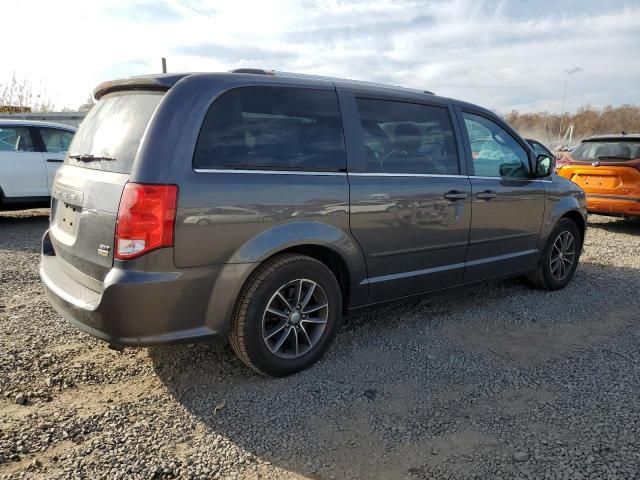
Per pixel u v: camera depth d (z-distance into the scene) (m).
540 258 5.03
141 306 2.68
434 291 4.12
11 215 9.85
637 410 2.93
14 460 2.42
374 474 2.40
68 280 3.11
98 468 2.38
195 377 3.26
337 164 3.37
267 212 3.01
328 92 3.45
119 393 3.05
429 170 3.91
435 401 3.03
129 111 3.05
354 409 2.93
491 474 2.39
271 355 3.17
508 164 4.57
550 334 4.09
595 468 2.41
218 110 2.94
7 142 8.52
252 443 2.61
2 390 3.02
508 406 2.98
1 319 4.09
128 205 2.64
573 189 5.28
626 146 8.45
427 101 4.01
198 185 2.77
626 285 5.48
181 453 2.51
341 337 3.94
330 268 3.54
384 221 3.57
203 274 2.83
